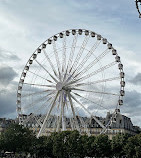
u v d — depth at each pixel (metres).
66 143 124.50
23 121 133.00
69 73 120.12
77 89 118.94
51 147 130.00
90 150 123.75
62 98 120.06
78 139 124.75
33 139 132.75
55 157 134.62
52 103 121.19
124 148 124.06
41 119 130.38
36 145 131.12
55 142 125.31
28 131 138.38
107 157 136.12
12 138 132.62
